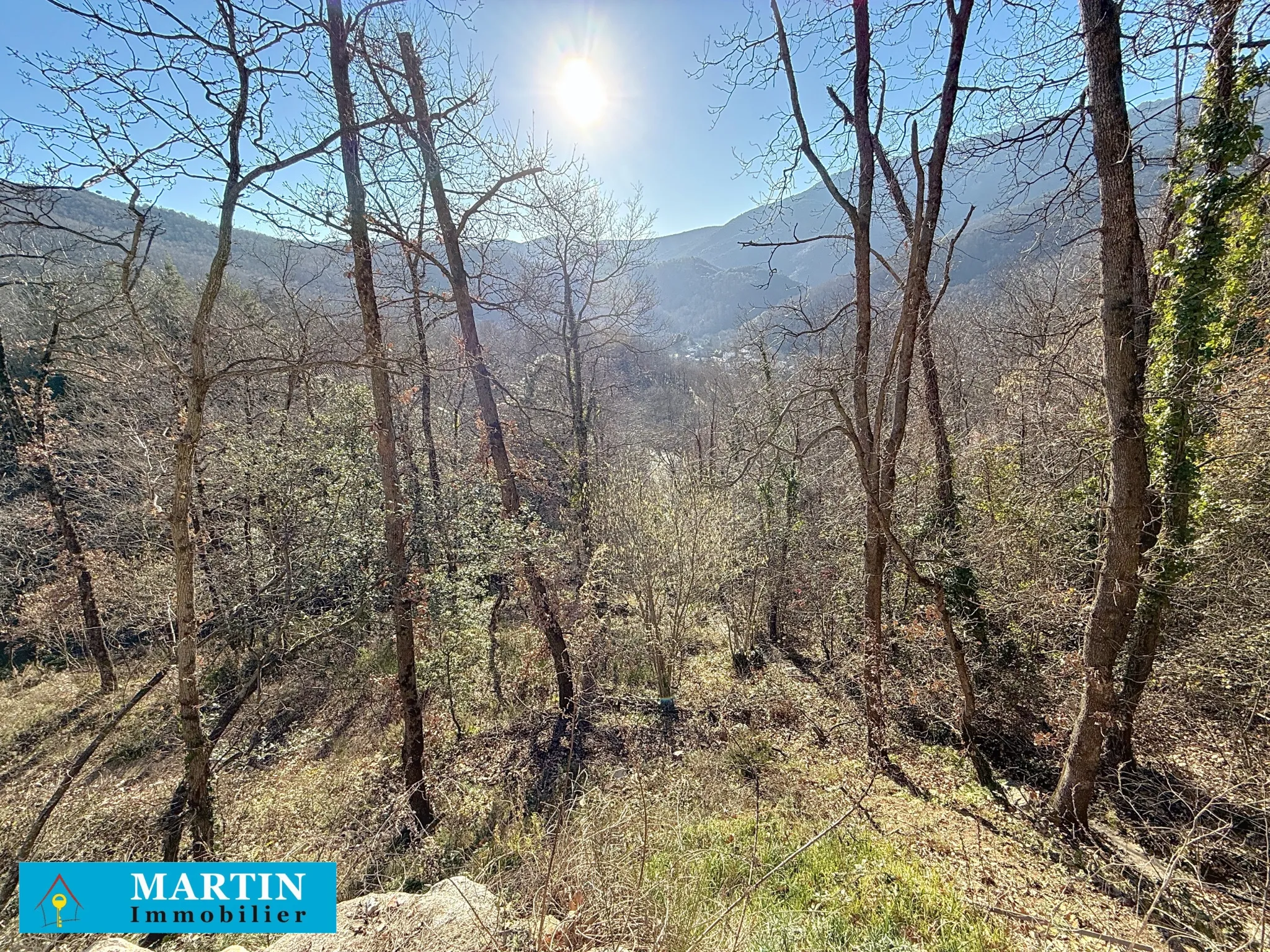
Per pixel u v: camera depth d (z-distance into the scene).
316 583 9.32
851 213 8.22
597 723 10.14
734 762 8.52
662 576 12.13
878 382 10.46
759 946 3.71
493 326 17.91
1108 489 5.94
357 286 7.24
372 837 6.53
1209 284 6.16
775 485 15.59
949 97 7.54
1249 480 6.33
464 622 10.03
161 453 10.59
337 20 6.66
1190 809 6.10
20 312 13.54
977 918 4.57
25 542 14.88
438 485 12.46
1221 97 5.88
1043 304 13.20
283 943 3.40
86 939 4.82
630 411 31.08
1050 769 7.79
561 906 3.77
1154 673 7.23
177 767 9.62
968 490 11.55
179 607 5.88
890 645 11.45
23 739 11.74
